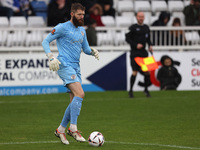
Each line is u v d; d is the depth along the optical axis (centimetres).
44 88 5119
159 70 5278
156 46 5566
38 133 2898
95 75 5200
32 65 5088
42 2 6481
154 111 3909
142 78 5238
